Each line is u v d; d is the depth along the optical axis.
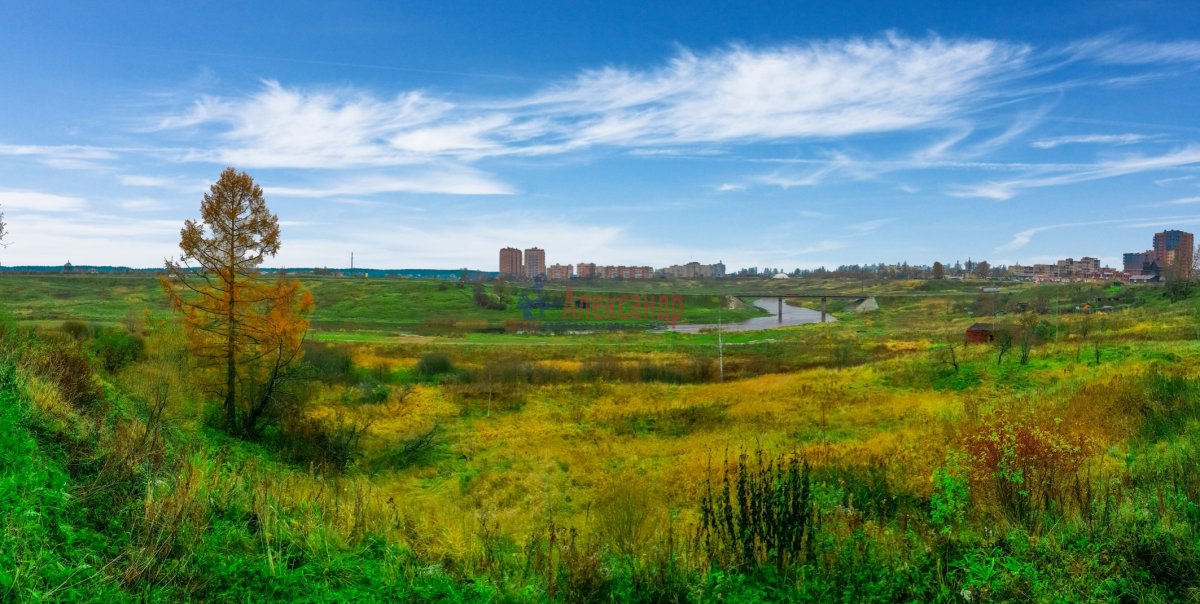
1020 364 30.91
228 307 22.41
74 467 7.05
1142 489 8.03
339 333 86.38
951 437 15.50
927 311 138.62
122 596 4.71
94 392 13.12
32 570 4.52
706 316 149.75
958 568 6.12
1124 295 118.56
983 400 24.48
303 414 24.48
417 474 20.33
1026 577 5.68
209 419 21.75
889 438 18.77
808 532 7.19
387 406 32.91
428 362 47.28
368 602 5.50
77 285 131.88
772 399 31.58
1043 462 8.36
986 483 8.26
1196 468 8.12
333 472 18.77
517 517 13.20
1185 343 32.22
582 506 14.78
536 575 6.78
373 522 8.11
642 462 20.50
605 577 6.38
